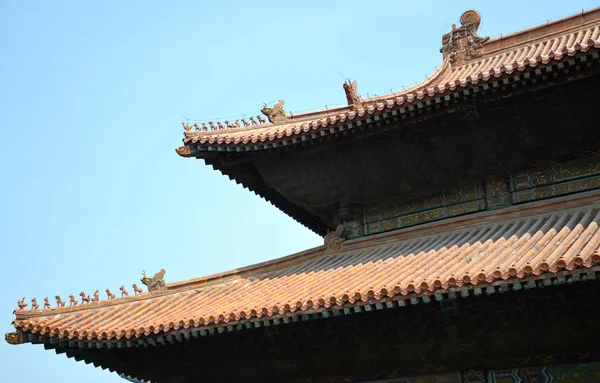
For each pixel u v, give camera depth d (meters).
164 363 23.14
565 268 15.91
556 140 22.42
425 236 23.83
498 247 20.33
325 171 25.14
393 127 23.39
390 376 21.03
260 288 23.41
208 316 19.92
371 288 18.95
